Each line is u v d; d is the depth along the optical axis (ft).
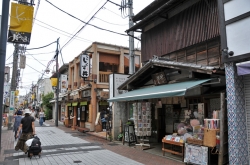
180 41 32.53
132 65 41.86
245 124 20.10
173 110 33.50
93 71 57.57
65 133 53.72
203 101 26.68
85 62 54.90
